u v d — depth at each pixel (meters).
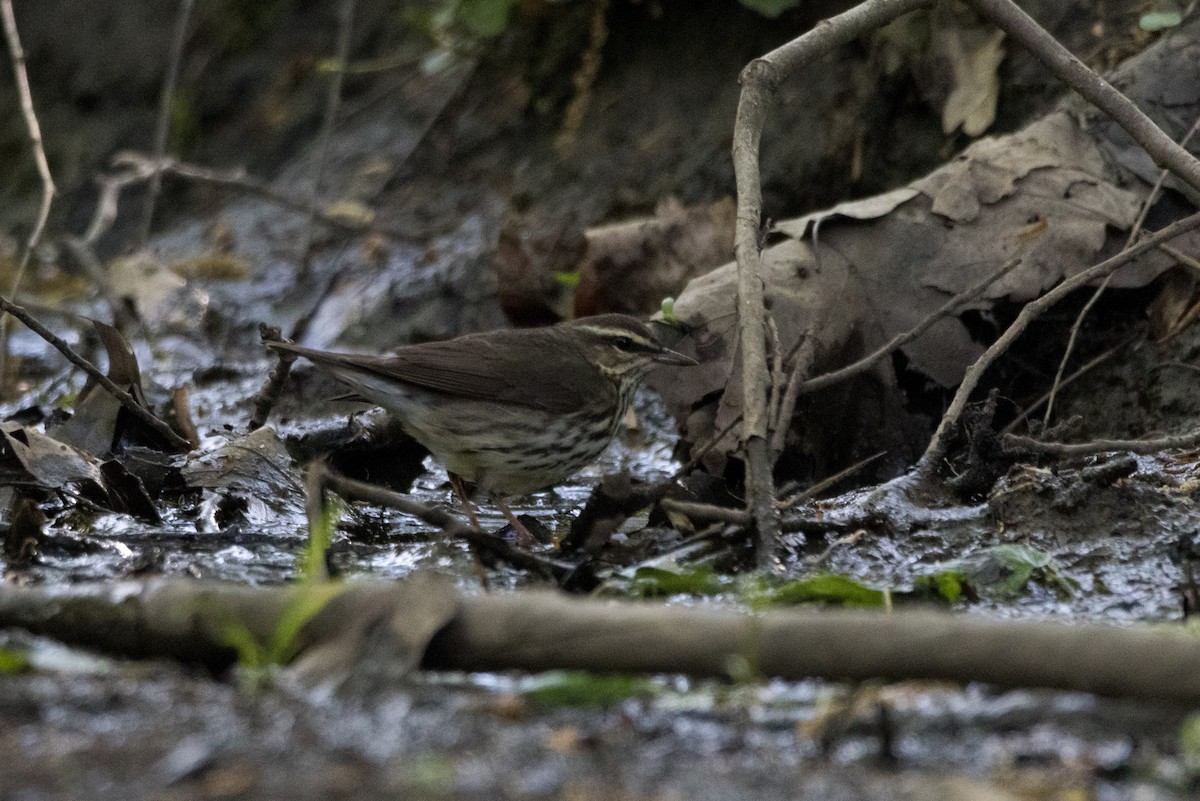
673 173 15.78
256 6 21.50
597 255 14.18
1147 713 5.97
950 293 11.77
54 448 10.75
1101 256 11.80
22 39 23.03
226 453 11.12
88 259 17.03
